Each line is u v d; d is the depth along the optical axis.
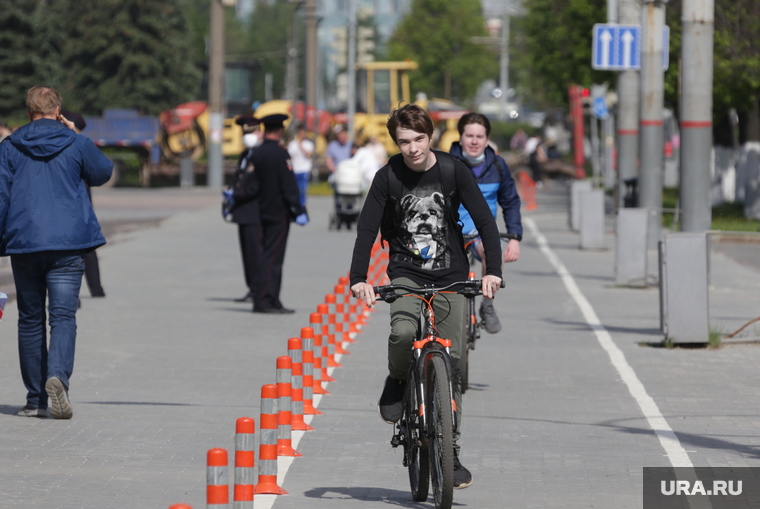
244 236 47.06
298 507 19.16
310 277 56.97
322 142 153.75
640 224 53.38
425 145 19.09
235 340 37.62
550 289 52.84
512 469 21.91
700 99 52.28
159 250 71.06
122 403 27.56
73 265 25.53
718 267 62.47
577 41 107.75
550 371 32.47
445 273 19.64
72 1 194.38
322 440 24.12
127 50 195.12
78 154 25.69
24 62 188.00
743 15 83.75
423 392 18.83
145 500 19.48
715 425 25.73
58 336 25.41
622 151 73.25
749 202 92.88
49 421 25.55
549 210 115.06
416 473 19.56
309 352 26.59
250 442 16.91
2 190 25.34
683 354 35.50
